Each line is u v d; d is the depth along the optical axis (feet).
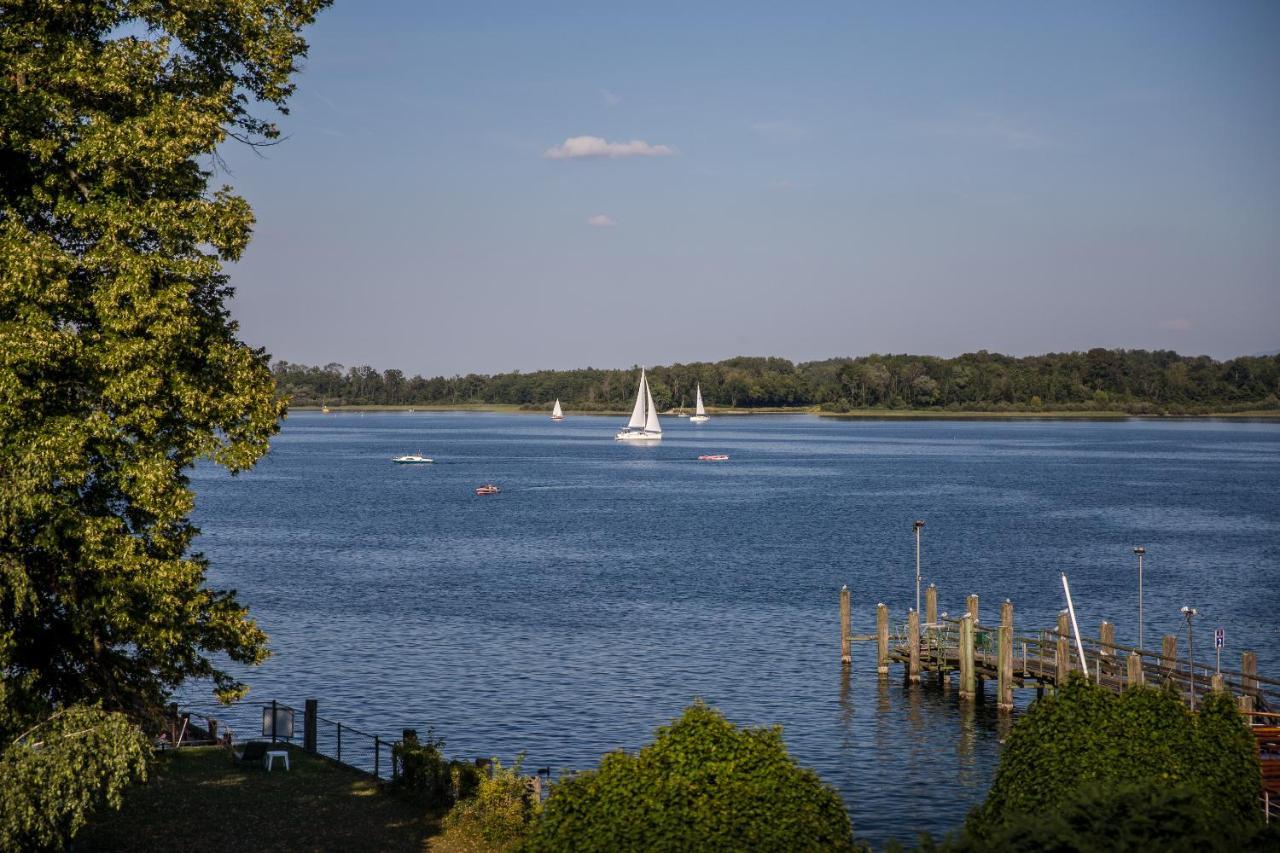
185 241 82.58
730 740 64.59
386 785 105.09
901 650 178.50
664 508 446.19
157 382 78.59
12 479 72.90
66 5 81.20
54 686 81.92
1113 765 72.02
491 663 184.85
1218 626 218.38
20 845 67.36
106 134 78.54
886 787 129.70
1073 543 337.52
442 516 413.80
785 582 265.34
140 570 79.36
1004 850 55.72
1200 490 526.16
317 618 220.23
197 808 99.14
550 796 67.56
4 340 73.97
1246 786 74.84
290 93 93.40
